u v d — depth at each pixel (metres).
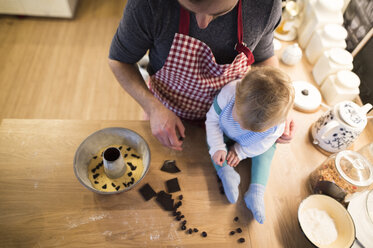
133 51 0.99
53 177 1.04
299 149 1.19
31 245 0.92
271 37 1.04
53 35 2.64
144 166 1.06
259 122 0.89
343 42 1.36
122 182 1.05
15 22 2.69
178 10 0.82
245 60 0.99
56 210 0.98
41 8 2.62
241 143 1.12
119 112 2.26
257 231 1.00
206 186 1.08
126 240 0.95
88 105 2.27
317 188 1.05
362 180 0.95
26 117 2.17
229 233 0.99
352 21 1.41
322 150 1.19
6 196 1.00
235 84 1.04
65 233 0.95
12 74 2.38
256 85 0.87
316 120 1.27
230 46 0.95
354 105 1.09
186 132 1.20
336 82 1.26
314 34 1.40
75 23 2.74
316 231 0.96
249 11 0.85
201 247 0.96
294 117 1.27
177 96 1.20
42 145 1.11
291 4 1.46
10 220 0.96
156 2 0.80
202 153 1.15
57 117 2.19
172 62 0.98
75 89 2.34
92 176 1.05
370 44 1.27
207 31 0.89
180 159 1.13
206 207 1.03
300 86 1.32
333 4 1.34
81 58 2.51
